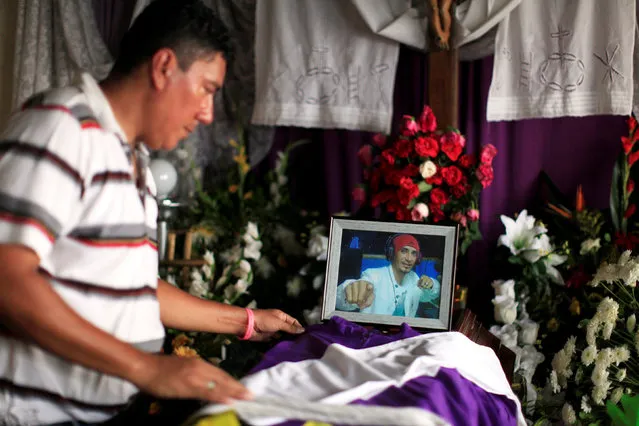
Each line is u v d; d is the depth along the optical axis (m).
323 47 2.62
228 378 1.14
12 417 1.25
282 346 1.60
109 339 1.14
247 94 2.93
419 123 2.35
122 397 1.32
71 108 1.23
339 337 1.65
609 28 2.32
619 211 2.45
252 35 2.88
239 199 2.91
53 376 1.26
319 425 1.13
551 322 2.42
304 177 3.00
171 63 1.30
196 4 1.35
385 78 2.57
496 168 2.70
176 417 1.48
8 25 3.10
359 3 2.50
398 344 1.57
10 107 3.11
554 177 2.70
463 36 2.41
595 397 2.04
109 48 2.94
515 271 2.54
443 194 2.29
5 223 1.12
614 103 2.33
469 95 2.71
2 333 1.24
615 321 2.17
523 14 2.40
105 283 1.27
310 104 2.64
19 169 1.15
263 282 2.71
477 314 2.69
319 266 2.57
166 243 2.70
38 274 1.13
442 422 1.06
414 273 1.88
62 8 2.84
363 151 2.45
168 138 1.37
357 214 2.59
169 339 2.43
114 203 1.28
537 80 2.42
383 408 1.07
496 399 1.52
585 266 2.47
